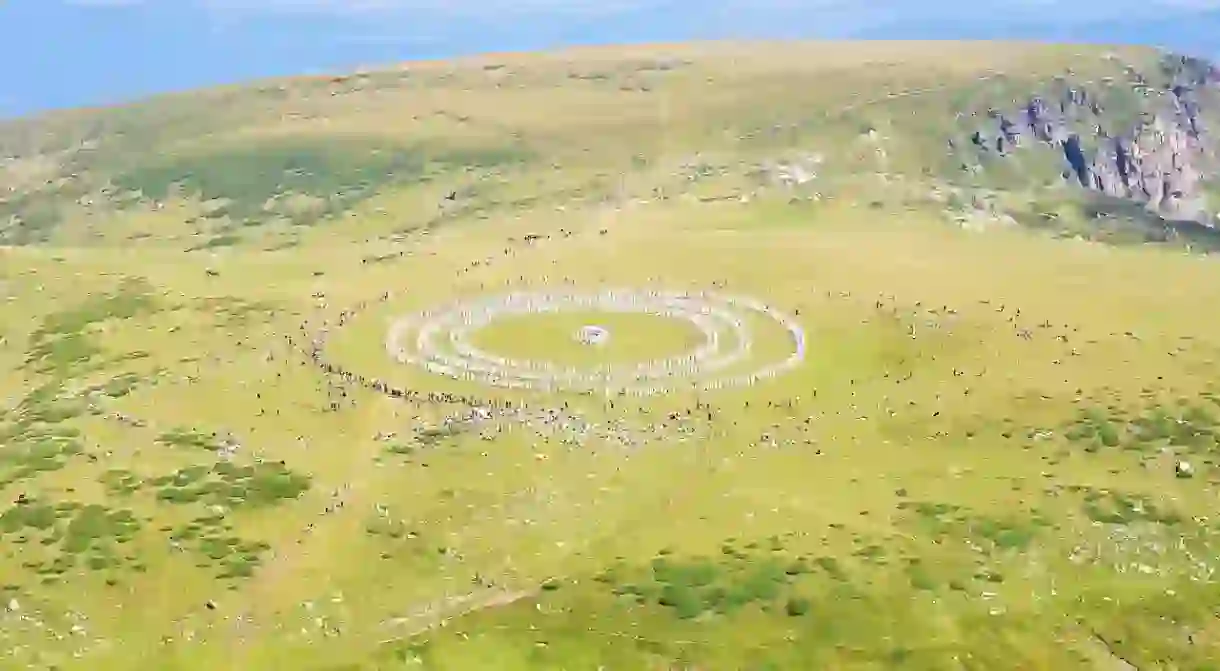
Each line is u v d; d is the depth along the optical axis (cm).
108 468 7794
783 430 8412
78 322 11300
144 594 6256
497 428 8369
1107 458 8000
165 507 7206
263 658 5694
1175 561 6725
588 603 6138
